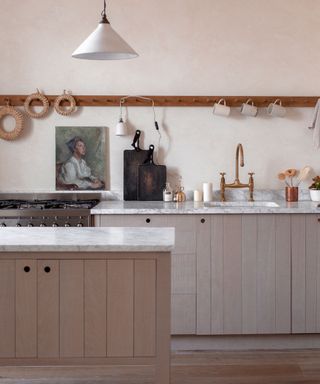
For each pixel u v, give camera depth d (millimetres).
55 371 4227
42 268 3184
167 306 3184
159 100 5387
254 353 4645
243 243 4676
